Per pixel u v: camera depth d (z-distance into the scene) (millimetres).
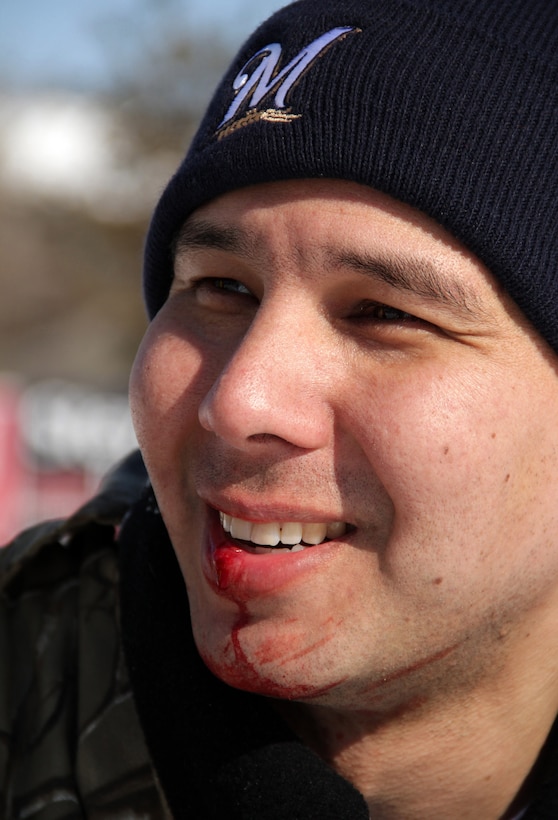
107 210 11141
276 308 1232
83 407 5703
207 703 1367
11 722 1537
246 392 1188
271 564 1250
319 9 1341
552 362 1280
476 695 1372
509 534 1274
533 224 1243
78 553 1714
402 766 1411
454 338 1236
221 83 1492
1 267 14148
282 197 1229
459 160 1224
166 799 1391
